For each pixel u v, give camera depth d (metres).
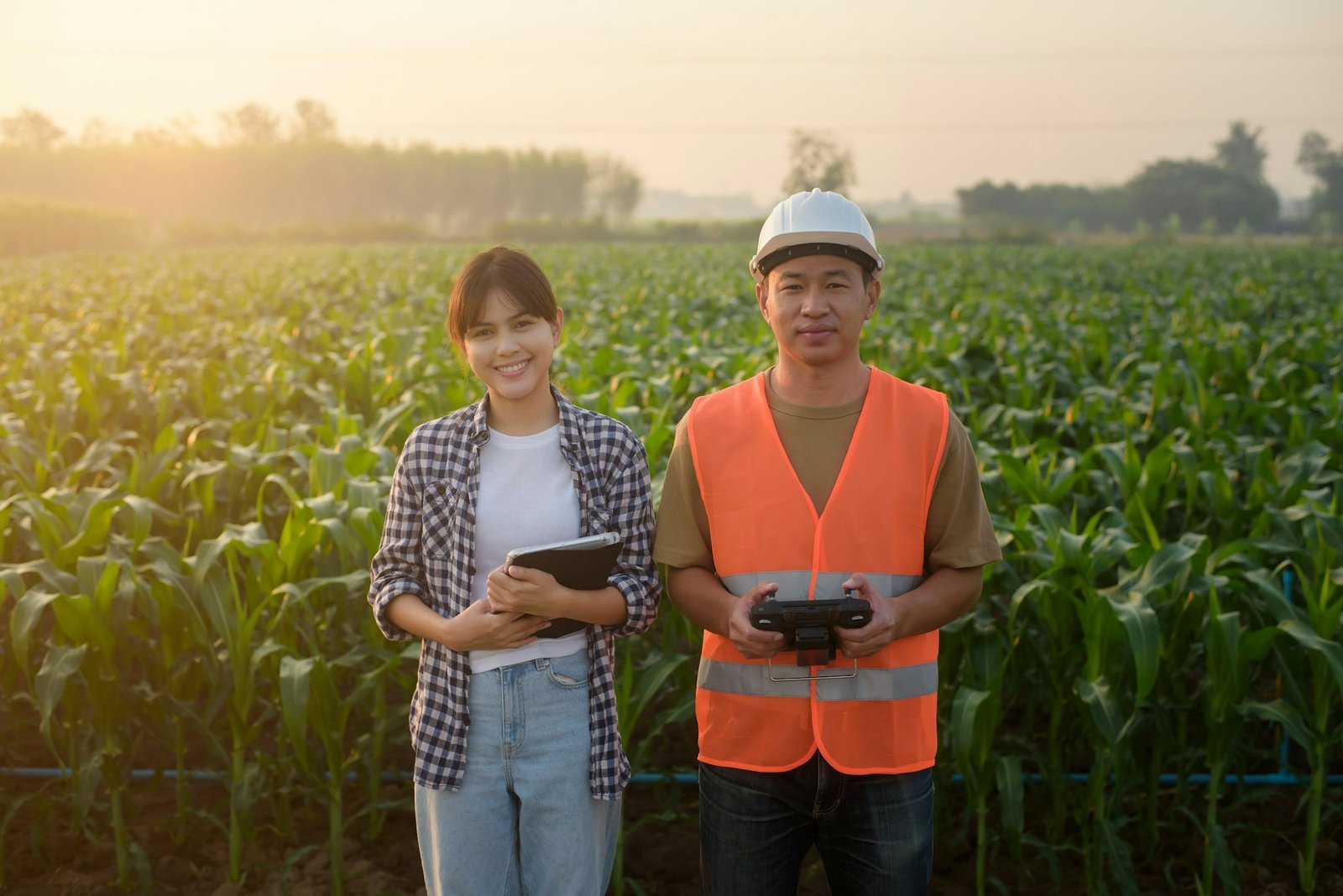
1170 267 27.81
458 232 113.94
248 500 5.53
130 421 7.55
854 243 2.22
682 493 2.43
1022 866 3.49
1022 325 12.95
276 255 36.31
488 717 2.31
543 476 2.36
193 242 65.62
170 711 3.57
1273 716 3.29
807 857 3.69
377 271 24.25
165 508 5.44
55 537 3.93
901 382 2.37
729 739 2.37
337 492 4.44
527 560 2.14
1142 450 6.55
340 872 3.46
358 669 4.09
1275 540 3.92
